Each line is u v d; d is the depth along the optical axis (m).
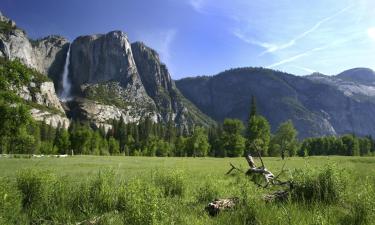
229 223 7.91
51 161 42.69
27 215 9.34
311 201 9.82
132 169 28.55
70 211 9.69
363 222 7.80
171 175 13.98
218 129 172.88
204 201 11.84
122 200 10.15
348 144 159.00
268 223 7.54
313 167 11.32
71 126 187.75
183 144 138.25
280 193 10.80
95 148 129.88
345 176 10.96
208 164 43.97
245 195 9.41
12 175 20.14
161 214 7.69
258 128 102.56
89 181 11.82
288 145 103.62
